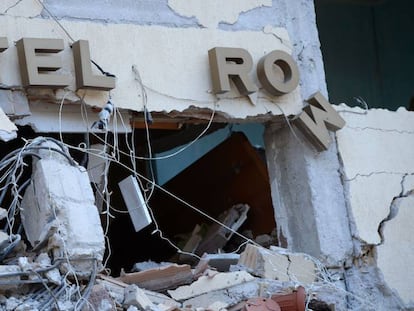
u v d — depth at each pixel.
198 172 13.48
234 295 10.11
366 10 18.17
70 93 10.20
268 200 12.61
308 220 11.62
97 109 10.43
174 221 13.56
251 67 11.20
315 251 11.52
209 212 13.26
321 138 11.53
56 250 8.42
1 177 9.34
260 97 11.34
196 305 9.91
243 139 13.09
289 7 11.88
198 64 11.07
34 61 9.91
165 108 10.79
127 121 10.71
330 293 11.20
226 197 13.14
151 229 13.45
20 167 9.52
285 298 9.95
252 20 11.59
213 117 11.20
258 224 12.70
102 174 10.55
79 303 8.22
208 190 13.34
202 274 10.21
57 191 8.62
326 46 17.67
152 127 11.83
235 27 11.44
